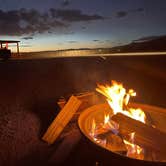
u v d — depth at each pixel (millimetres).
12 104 4504
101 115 2578
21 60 13906
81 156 2695
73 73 7008
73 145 2910
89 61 8922
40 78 6855
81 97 3633
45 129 3486
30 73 7844
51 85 5902
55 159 2668
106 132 2295
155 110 2625
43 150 2945
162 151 1833
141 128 2070
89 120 2320
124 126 2115
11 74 7863
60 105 3590
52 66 8875
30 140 3170
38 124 3605
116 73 6508
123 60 8273
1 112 4086
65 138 3059
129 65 7332
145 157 1918
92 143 1762
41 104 4402
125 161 1571
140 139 1966
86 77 6371
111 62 8164
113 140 2148
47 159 2740
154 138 1945
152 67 6723
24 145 3045
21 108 4273
